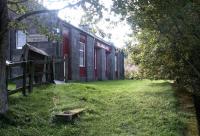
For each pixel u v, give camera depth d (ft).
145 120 37.19
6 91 33.68
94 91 50.65
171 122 36.58
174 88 57.52
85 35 89.51
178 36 32.19
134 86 65.00
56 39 39.34
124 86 65.46
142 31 41.60
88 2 31.50
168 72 55.52
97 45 100.89
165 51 45.91
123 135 32.96
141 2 30.73
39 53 50.62
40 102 39.93
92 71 95.71
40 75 49.42
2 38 32.73
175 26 31.58
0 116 32.45
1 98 33.04
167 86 61.31
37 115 35.14
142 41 52.49
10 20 34.32
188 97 49.67
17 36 70.13
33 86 46.34
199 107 48.08
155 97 48.08
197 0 30.14
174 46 37.68
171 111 40.60
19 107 36.09
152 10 31.40
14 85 52.95
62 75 64.90
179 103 45.03
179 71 51.03
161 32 32.55
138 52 62.23
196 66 40.57
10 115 33.32
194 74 47.80
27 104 38.32
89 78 92.43
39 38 68.64
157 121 36.81
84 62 89.45
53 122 34.32
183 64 48.29
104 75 107.65
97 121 36.29
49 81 52.95
